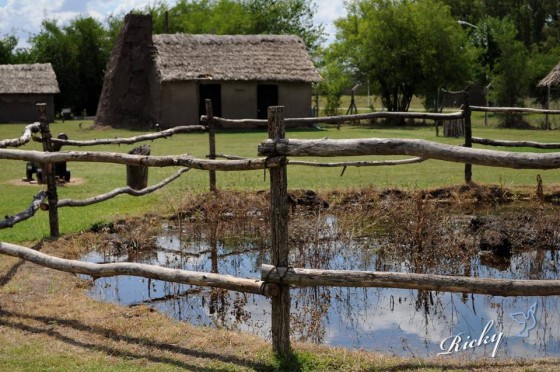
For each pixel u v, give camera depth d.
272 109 4.69
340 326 6.14
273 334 4.91
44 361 4.86
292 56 31.20
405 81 36.22
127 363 4.84
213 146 11.40
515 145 11.76
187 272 5.32
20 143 8.01
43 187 12.43
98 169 14.92
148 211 10.14
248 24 49.03
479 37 44.97
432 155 4.50
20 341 5.25
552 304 6.71
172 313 6.42
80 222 9.32
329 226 9.27
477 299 6.88
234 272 7.98
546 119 27.89
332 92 39.25
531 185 11.98
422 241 8.27
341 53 38.59
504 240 8.51
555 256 8.47
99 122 31.36
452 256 8.04
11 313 5.88
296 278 4.73
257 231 9.57
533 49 52.38
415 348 5.57
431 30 35.28
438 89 35.12
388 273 4.70
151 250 8.90
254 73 29.89
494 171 13.74
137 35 30.83
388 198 10.62
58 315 5.83
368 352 5.12
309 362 4.79
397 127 31.17
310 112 30.95
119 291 7.14
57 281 6.88
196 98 29.53
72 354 4.99
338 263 8.20
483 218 9.48
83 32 48.12
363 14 39.81
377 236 9.37
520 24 67.62
